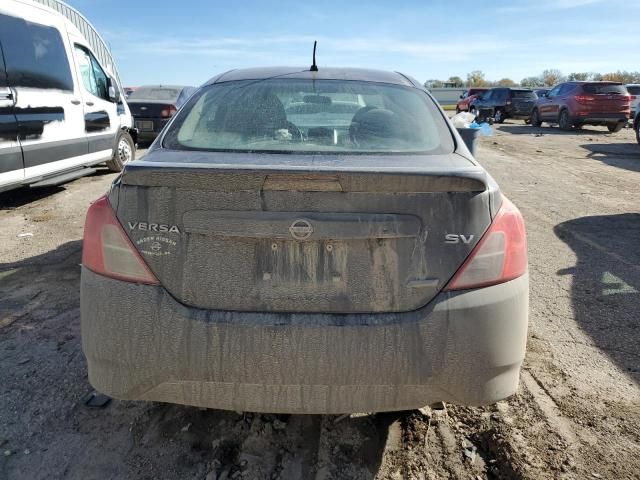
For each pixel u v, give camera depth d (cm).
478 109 2553
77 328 341
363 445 237
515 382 204
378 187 183
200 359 186
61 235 548
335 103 268
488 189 194
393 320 186
